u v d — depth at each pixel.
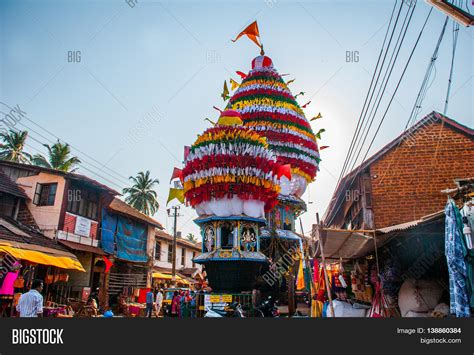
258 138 12.92
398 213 13.69
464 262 7.07
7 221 18.80
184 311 12.91
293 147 15.97
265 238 15.26
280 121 16.12
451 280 7.16
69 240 20.34
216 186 12.21
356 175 13.87
